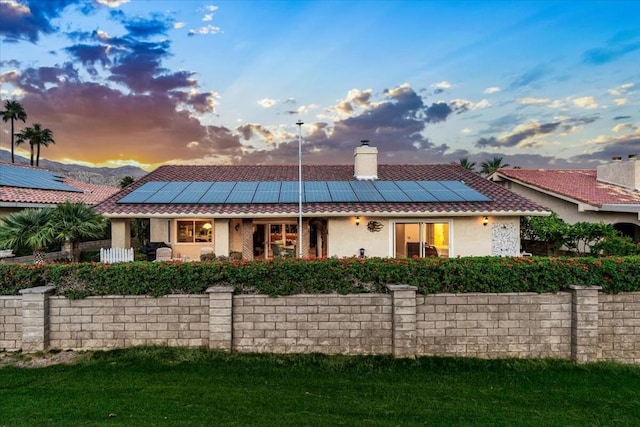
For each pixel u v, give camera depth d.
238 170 18.89
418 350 7.26
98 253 14.55
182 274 7.36
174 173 18.08
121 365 6.62
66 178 24.50
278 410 5.23
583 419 5.21
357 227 13.88
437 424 4.98
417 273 7.33
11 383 5.95
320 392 5.82
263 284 7.32
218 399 5.51
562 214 18.53
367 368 6.73
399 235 14.04
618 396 5.91
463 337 7.27
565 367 6.88
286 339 7.31
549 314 7.24
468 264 7.35
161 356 6.93
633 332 7.25
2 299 7.21
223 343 7.18
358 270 7.35
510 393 5.92
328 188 15.20
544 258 7.77
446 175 17.89
